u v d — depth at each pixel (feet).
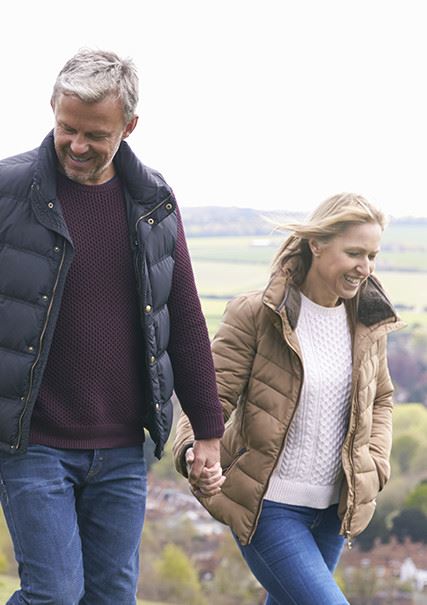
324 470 13.39
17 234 11.12
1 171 11.30
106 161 11.09
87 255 11.40
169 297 12.33
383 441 14.05
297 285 13.30
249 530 13.21
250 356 13.33
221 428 12.66
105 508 12.07
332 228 12.79
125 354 11.73
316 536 13.83
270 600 14.03
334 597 12.80
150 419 12.11
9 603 11.72
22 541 11.41
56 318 11.15
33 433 11.50
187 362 12.48
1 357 11.15
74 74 10.69
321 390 13.19
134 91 10.96
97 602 12.30
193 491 13.14
